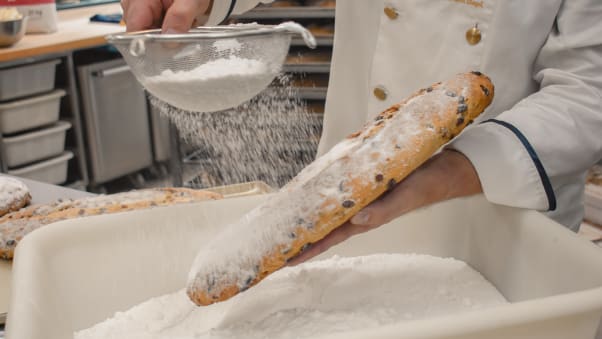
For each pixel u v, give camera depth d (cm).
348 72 93
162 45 64
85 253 62
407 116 49
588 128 58
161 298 65
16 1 216
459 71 76
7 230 86
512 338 39
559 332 41
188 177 254
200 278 52
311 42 67
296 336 53
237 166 82
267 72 68
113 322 61
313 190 48
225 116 77
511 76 73
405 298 60
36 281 51
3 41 196
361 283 63
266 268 49
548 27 70
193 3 72
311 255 51
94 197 94
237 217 68
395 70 85
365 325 54
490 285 62
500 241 60
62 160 241
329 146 99
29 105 222
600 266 47
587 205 91
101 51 260
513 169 56
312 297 60
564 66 67
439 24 78
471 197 65
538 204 57
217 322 58
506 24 70
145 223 65
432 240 70
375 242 71
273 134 78
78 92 246
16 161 227
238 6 96
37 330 44
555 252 52
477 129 59
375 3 87
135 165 279
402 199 51
